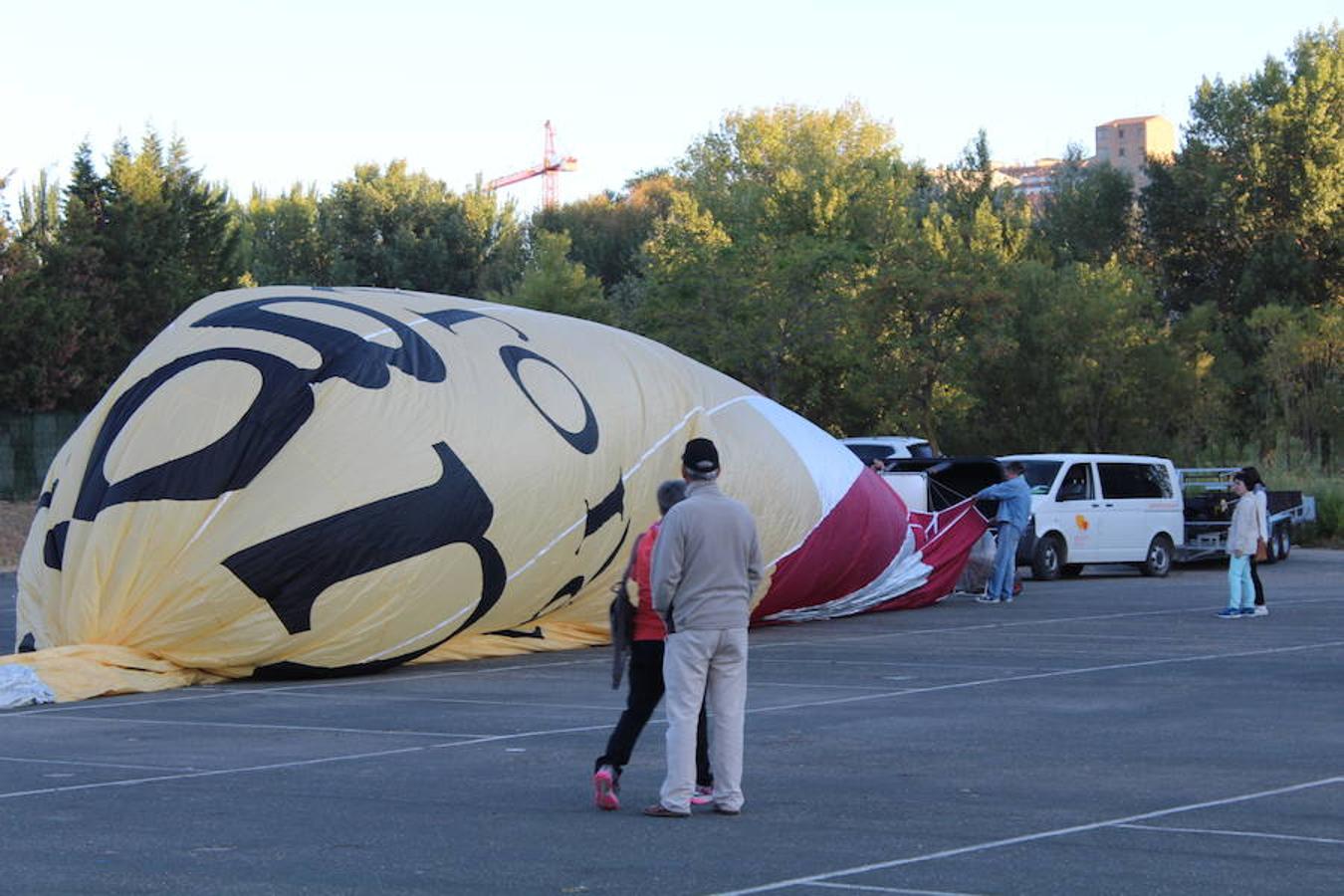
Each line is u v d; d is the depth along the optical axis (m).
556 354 17.11
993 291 44.03
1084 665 15.16
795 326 41.47
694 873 6.90
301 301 16.02
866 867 6.99
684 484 8.76
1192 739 10.70
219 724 11.83
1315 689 13.30
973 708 12.29
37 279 40.00
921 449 32.94
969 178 60.09
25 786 9.16
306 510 14.12
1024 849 7.34
